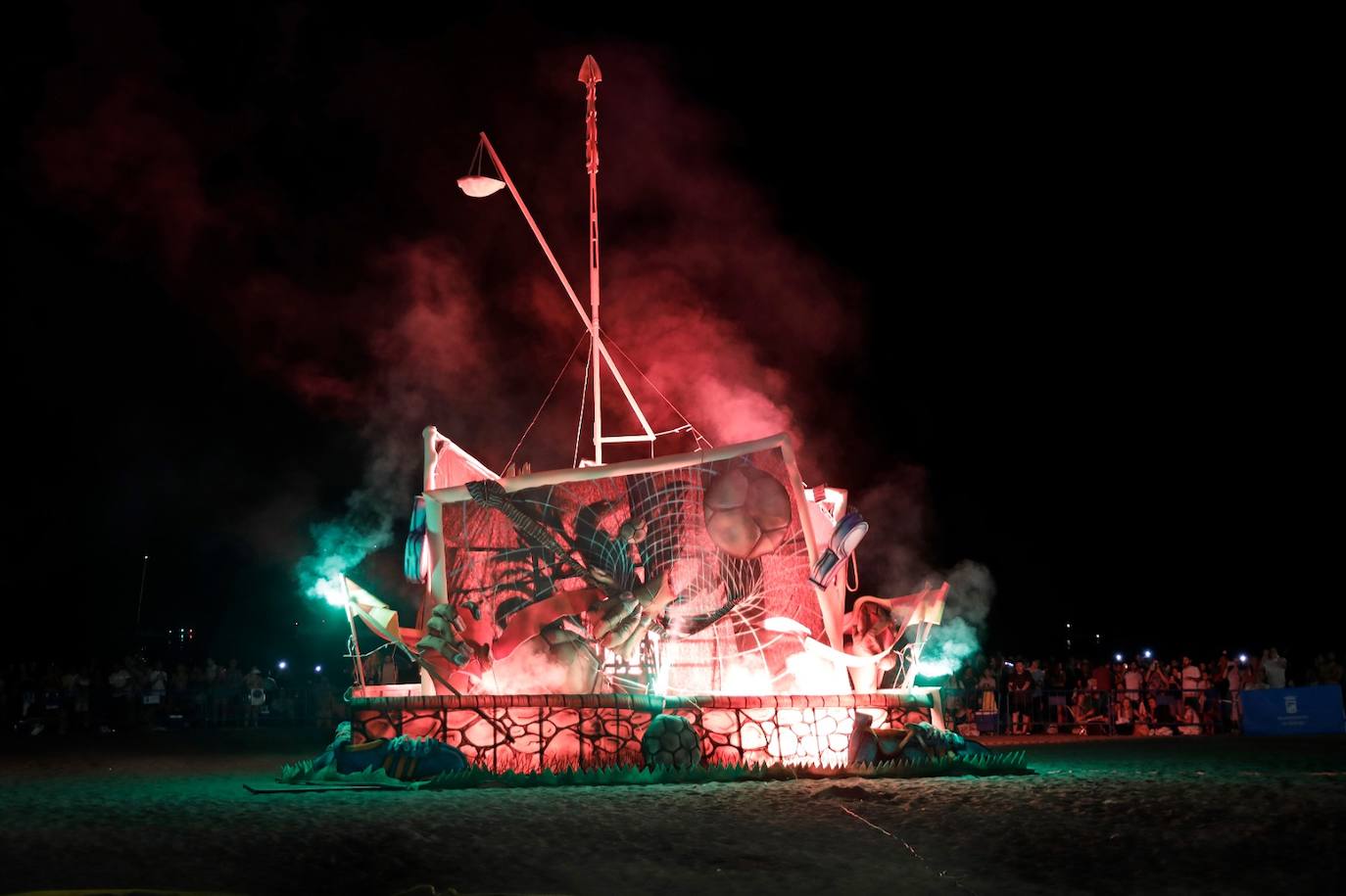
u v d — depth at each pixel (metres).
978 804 12.88
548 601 18.08
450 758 15.71
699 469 18.69
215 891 8.88
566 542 18.48
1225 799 13.18
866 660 18.20
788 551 18.80
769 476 18.09
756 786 14.72
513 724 16.81
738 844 10.58
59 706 30.84
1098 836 10.88
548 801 13.42
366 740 16.59
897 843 10.59
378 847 10.53
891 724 17.84
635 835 11.05
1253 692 26.20
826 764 17.05
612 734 16.88
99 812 12.98
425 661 17.34
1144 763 18.05
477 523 18.88
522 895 8.66
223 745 25.12
